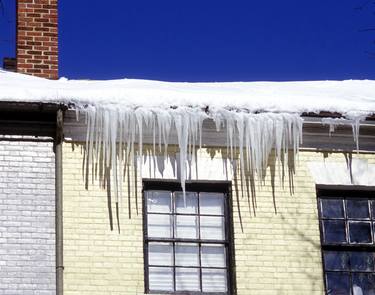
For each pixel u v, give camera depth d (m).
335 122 16.38
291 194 16.11
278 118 16.25
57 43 19.22
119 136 15.91
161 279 15.47
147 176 15.85
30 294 14.80
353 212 16.28
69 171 15.70
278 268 15.64
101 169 15.75
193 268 15.61
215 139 16.22
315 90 18.59
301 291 15.55
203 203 15.97
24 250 15.05
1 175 15.45
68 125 15.89
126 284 15.18
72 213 15.45
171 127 16.06
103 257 15.27
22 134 15.74
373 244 16.11
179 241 15.70
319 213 16.17
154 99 16.09
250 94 16.95
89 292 15.03
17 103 15.52
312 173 16.30
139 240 15.46
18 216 15.23
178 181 15.93
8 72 18.31
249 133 16.14
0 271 14.88
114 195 15.66
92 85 17.41
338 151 16.52
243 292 15.45
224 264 15.70
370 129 16.56
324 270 15.89
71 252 15.22
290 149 16.34
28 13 19.27
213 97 16.31
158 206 15.84
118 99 15.96
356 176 16.39
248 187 16.05
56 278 14.93
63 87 16.69
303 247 15.81
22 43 19.06
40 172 15.57
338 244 16.05
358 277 15.93
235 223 15.82
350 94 18.06
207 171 16.05
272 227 15.88
